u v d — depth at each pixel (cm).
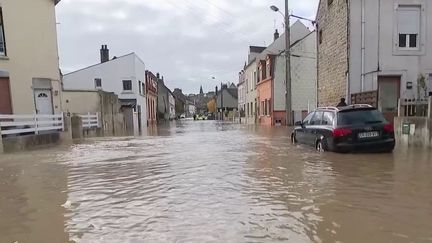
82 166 952
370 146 1030
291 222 462
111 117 3014
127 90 4188
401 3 1680
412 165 848
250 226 450
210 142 1633
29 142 1509
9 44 1981
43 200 599
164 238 415
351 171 791
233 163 947
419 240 397
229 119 6744
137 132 2914
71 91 2709
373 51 1692
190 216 495
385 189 625
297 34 3788
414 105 1245
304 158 998
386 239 401
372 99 1516
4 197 626
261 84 3906
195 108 16012
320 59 2136
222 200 573
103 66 4169
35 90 2088
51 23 2138
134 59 4178
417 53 1691
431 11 1686
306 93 3366
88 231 446
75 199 601
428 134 1118
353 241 397
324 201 556
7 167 966
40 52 2089
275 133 2180
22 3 2023
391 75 1694
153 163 975
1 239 427
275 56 3450
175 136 2159
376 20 1688
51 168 930
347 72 1708
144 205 555
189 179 740
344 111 1080
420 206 523
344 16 1739
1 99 1959
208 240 406
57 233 442
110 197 609
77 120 2070
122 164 971
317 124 1184
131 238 418
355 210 508
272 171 815
